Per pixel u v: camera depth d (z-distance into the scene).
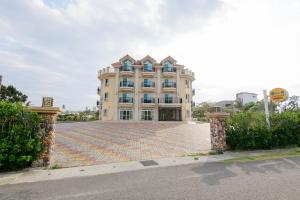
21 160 5.92
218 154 8.37
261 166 6.31
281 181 4.87
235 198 3.94
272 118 10.08
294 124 10.12
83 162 7.36
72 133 18.05
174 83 41.75
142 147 10.77
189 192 4.27
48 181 5.12
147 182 4.96
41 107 6.61
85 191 4.41
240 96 66.56
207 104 52.31
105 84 42.03
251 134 9.11
